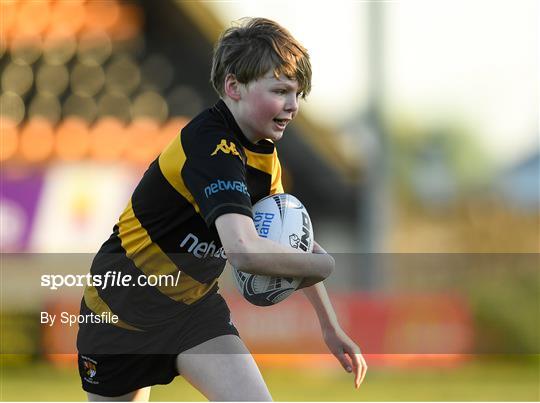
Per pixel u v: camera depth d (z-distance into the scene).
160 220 12.95
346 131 43.22
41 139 40.03
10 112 41.19
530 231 82.31
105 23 43.12
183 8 41.91
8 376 28.92
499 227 82.94
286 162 43.41
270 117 12.45
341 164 43.09
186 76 43.00
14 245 36.44
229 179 11.93
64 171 38.81
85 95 42.06
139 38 43.09
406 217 92.00
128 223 13.33
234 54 12.46
